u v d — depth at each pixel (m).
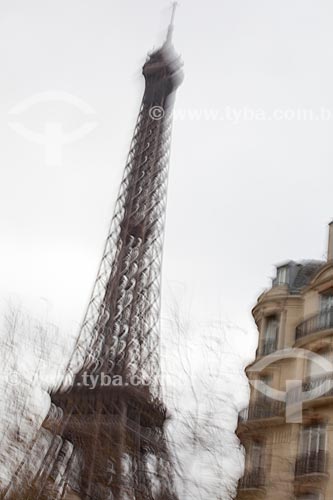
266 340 91.50
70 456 75.06
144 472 71.56
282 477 79.94
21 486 68.44
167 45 180.62
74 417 80.38
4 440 69.94
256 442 84.88
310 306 88.06
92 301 152.50
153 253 161.50
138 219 164.38
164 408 72.00
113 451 75.62
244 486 81.62
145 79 180.62
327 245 92.06
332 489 76.06
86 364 127.88
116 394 107.44
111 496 72.00
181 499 67.50
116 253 160.62
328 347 82.69
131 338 146.50
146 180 169.50
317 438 79.56
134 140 175.25
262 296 94.00
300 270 94.62
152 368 136.00
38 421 72.00
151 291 156.50
